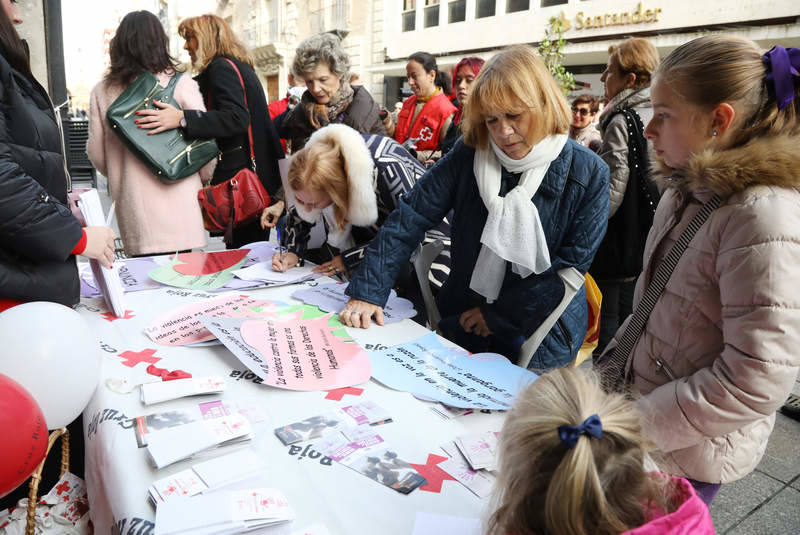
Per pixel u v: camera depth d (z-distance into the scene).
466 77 3.54
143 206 2.34
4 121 1.29
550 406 0.56
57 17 4.18
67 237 1.32
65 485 1.15
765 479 2.09
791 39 7.87
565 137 1.44
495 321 1.51
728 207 0.93
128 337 1.35
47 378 1.00
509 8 11.31
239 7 21.98
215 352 1.28
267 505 0.74
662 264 1.07
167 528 0.69
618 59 2.38
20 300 1.36
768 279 0.85
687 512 0.53
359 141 1.74
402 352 1.28
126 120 2.20
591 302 1.93
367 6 14.23
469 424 1.00
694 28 8.65
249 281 1.81
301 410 1.02
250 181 2.60
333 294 1.69
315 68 2.59
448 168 1.60
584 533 0.50
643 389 1.11
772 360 0.85
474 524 0.73
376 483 0.82
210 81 2.54
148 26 2.25
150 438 0.88
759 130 0.92
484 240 1.45
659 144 1.03
